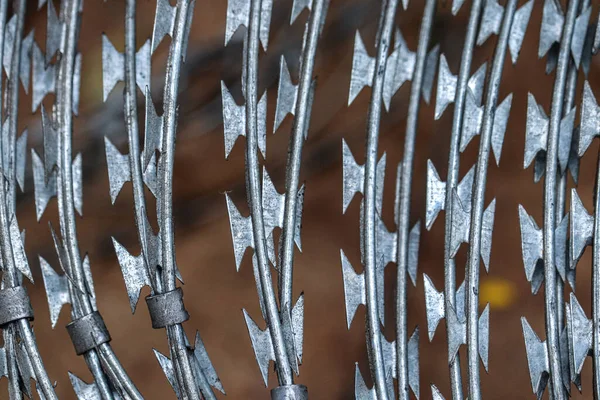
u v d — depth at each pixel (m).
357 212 1.31
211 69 1.28
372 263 0.79
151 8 1.31
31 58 0.82
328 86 1.35
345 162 0.79
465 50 0.80
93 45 1.28
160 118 0.79
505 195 1.32
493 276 1.27
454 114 0.79
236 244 0.78
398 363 0.79
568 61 0.80
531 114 0.79
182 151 1.31
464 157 1.35
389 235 0.80
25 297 0.80
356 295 0.79
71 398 1.18
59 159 0.80
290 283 0.78
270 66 1.27
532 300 1.24
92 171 1.27
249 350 1.22
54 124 0.80
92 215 1.28
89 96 1.25
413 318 1.25
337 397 1.19
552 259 0.79
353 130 1.35
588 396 1.07
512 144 1.35
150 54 0.79
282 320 0.78
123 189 1.29
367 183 0.79
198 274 1.29
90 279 0.80
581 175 1.29
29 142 1.19
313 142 1.35
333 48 1.35
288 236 0.78
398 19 1.29
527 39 1.38
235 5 0.79
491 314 1.23
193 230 1.32
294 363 0.78
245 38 0.79
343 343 1.22
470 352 0.78
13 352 0.80
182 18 0.79
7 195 0.81
